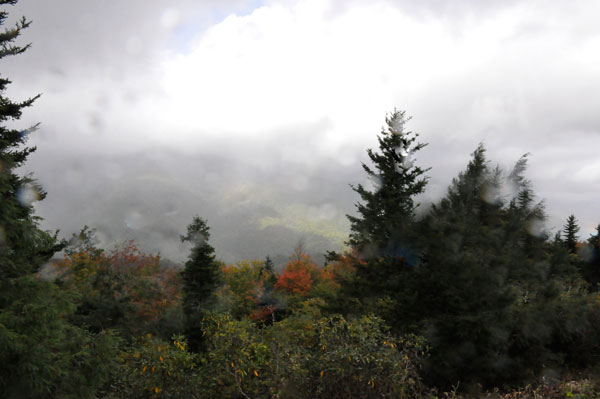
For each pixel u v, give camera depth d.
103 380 7.75
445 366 9.57
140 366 7.13
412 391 6.86
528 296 11.92
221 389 6.91
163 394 6.83
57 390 7.10
